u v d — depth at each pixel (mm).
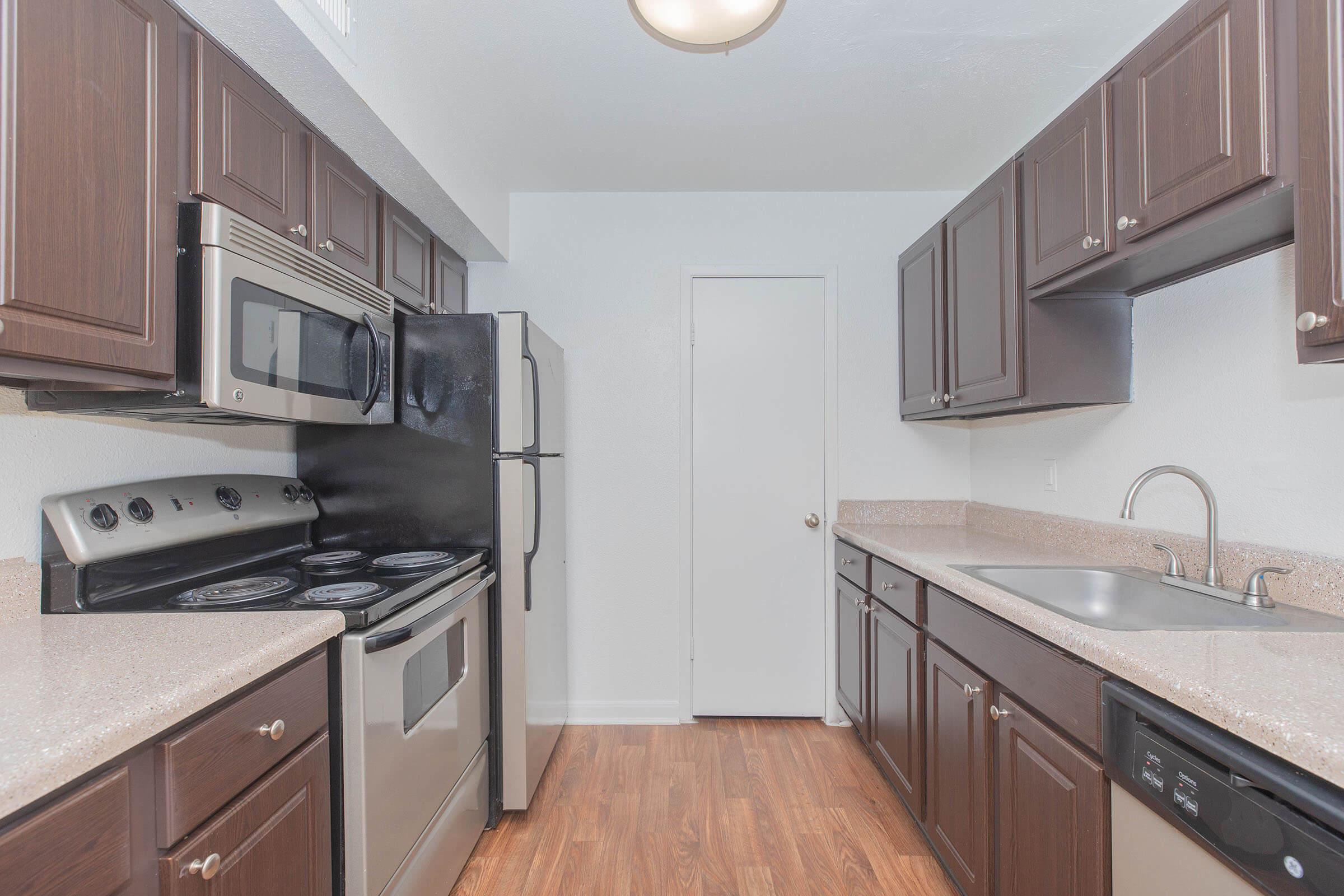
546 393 2145
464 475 1849
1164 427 1556
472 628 1701
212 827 812
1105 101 1323
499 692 1860
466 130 2057
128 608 1206
